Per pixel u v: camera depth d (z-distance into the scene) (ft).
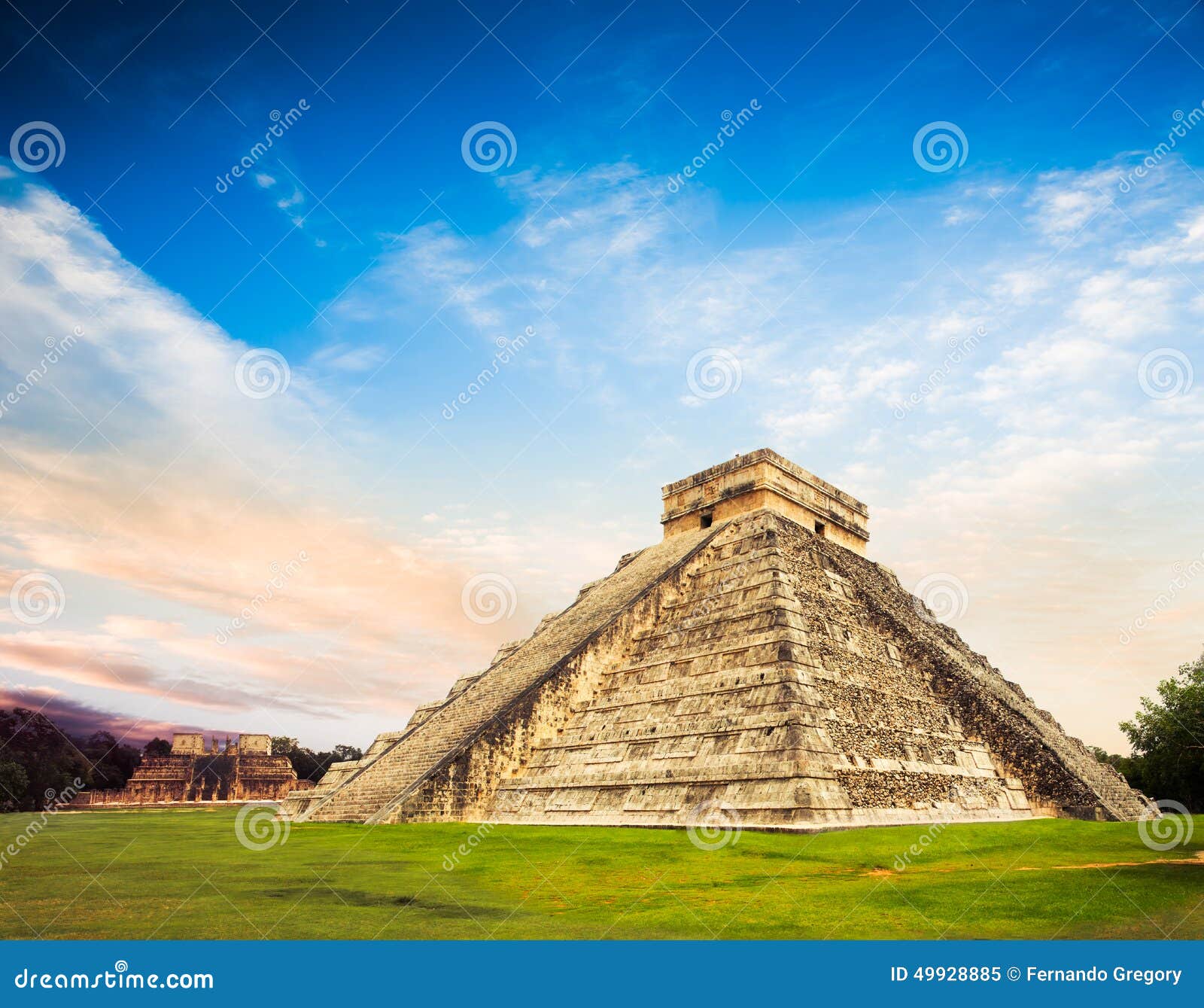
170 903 42.52
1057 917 39.78
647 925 38.68
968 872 51.16
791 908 41.96
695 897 44.55
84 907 41.50
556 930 37.63
